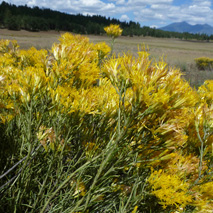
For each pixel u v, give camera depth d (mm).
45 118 1437
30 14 172375
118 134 1041
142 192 1143
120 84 1120
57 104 1266
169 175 1143
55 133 1271
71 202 1293
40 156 1462
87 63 1488
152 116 1107
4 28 116375
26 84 1256
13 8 155500
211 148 1354
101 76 1674
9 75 1817
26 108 1318
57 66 1344
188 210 1201
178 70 1093
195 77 13445
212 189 1129
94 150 1307
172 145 1157
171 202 1090
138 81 1009
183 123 1139
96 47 2857
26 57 2736
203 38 181000
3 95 1557
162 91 988
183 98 1042
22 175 1306
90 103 1287
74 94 1282
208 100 1754
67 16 179625
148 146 1178
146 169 1292
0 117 1540
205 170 1251
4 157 1527
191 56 35281
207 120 1242
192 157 1297
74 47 1453
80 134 1526
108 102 1358
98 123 1438
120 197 1265
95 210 1253
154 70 1046
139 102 1027
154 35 173500
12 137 1537
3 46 3221
